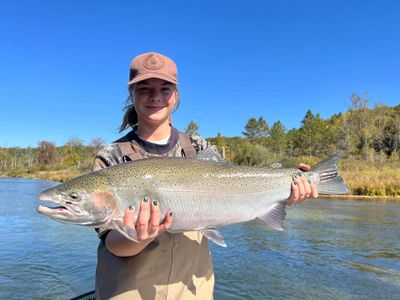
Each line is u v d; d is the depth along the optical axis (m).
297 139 27.81
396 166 14.31
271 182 1.19
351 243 3.66
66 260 3.13
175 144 1.14
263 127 32.47
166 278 0.97
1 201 7.76
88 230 4.41
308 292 2.35
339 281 2.56
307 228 4.48
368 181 9.73
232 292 2.35
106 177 0.98
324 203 7.40
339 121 34.44
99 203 0.96
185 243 1.02
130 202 0.97
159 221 0.96
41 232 4.27
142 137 1.10
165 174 1.02
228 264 2.95
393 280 2.60
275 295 2.31
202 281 1.03
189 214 1.03
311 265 2.92
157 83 1.04
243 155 17.39
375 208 6.55
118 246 0.91
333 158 1.31
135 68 1.04
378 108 24.27
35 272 2.81
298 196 1.19
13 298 2.29
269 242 3.70
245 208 1.14
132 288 0.94
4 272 2.80
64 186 0.97
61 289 2.48
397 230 4.36
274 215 1.20
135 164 1.01
